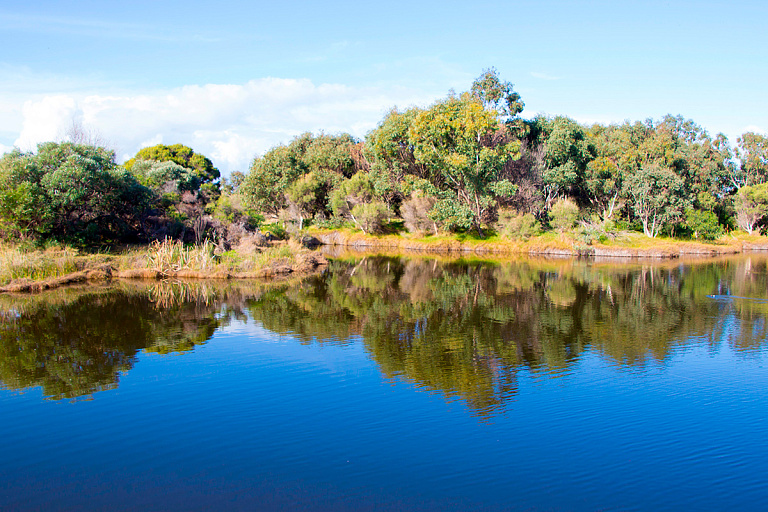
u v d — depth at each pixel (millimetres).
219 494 7633
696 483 8102
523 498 7633
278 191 62375
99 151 36094
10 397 11344
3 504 7355
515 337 16781
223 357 14367
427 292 25578
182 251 29766
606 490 7891
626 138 60438
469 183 50375
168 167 56844
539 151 55656
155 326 17750
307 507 7309
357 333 17172
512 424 10156
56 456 8766
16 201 28641
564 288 27031
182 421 10148
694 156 64938
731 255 47406
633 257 44688
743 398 11633
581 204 59500
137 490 7734
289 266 32938
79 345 15352
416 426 10023
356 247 54844
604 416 10594
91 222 33750
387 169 57594
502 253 48438
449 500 7547
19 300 21922
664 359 14516
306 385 12195
